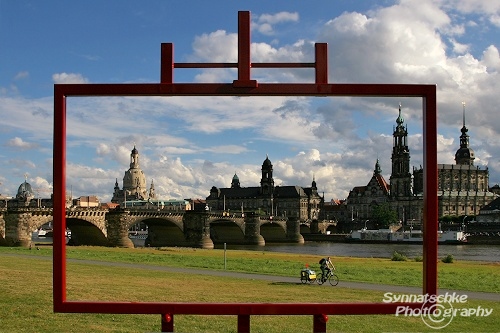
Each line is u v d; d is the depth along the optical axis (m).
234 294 33.91
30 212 120.75
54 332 22.69
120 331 22.86
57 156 12.15
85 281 39.66
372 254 133.25
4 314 26.33
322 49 12.13
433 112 12.07
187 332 22.55
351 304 12.53
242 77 12.03
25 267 51.16
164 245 174.62
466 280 46.53
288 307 12.61
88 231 141.88
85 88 12.13
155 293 33.69
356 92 12.09
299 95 12.14
